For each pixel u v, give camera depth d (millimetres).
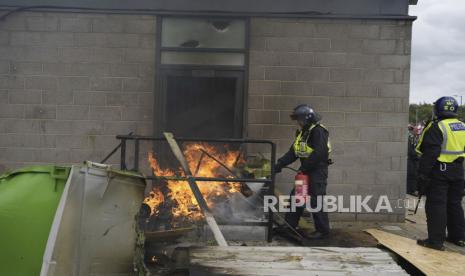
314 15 6395
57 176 3127
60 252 2965
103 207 3312
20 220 3020
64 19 6367
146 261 4332
